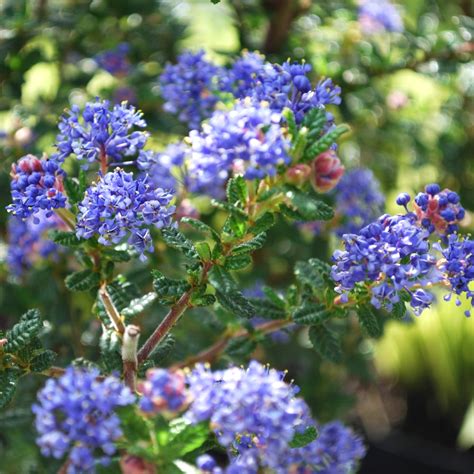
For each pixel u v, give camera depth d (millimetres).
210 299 573
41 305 722
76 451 515
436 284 570
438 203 576
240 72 628
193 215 651
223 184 674
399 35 779
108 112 581
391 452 1021
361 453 653
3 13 759
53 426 515
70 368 527
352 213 730
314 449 604
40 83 930
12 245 710
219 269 565
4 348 574
